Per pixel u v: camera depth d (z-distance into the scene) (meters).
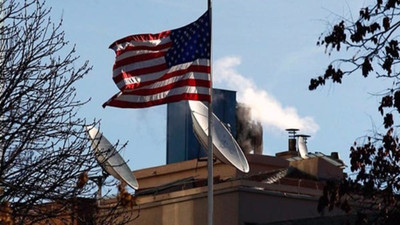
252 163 84.31
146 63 65.94
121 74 65.75
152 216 78.75
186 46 66.25
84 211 58.38
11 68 57.19
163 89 65.69
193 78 65.88
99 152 58.75
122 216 76.75
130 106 65.69
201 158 88.44
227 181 79.00
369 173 42.88
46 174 56.22
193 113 76.81
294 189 76.94
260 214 74.50
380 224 43.91
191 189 77.44
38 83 57.50
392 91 42.00
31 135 56.34
